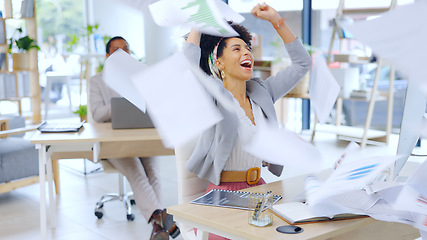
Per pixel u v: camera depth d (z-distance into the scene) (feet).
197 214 5.15
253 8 4.83
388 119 19.61
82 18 29.32
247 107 6.45
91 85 12.24
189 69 1.32
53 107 29.32
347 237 5.22
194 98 1.25
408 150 4.13
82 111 16.43
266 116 6.50
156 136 10.01
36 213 12.73
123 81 1.35
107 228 11.57
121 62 1.36
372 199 4.59
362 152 3.67
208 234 6.03
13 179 13.46
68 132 10.50
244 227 4.68
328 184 3.11
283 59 21.90
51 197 11.50
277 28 6.39
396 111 21.62
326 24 22.82
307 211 4.85
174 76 1.26
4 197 14.26
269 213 4.81
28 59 24.09
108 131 10.61
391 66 1.23
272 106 6.55
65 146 10.11
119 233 11.22
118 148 10.51
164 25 1.35
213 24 1.34
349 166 3.26
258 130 1.88
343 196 4.69
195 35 3.91
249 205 5.03
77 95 28.91
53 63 28.71
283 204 5.15
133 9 1.35
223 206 5.38
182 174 7.31
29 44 24.11
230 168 6.76
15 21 26.30
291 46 6.65
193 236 7.07
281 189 6.15
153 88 1.22
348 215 4.83
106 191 14.75
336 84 2.01
